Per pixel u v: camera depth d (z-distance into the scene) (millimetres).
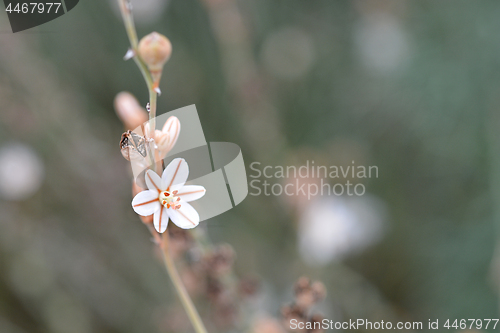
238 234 842
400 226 896
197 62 1045
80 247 874
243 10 985
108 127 965
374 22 999
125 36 1016
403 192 940
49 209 876
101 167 860
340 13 1054
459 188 921
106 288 867
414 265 881
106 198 851
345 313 786
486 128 865
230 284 509
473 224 859
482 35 893
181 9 1029
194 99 1016
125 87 1026
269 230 860
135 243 864
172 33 1022
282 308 486
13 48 796
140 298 867
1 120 817
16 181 839
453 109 898
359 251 860
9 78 809
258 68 993
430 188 943
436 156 943
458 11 927
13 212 847
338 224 746
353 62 1040
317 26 1066
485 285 832
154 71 422
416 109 935
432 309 845
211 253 500
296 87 1034
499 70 876
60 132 846
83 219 866
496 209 795
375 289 812
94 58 1001
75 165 846
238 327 529
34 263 831
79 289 875
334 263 785
